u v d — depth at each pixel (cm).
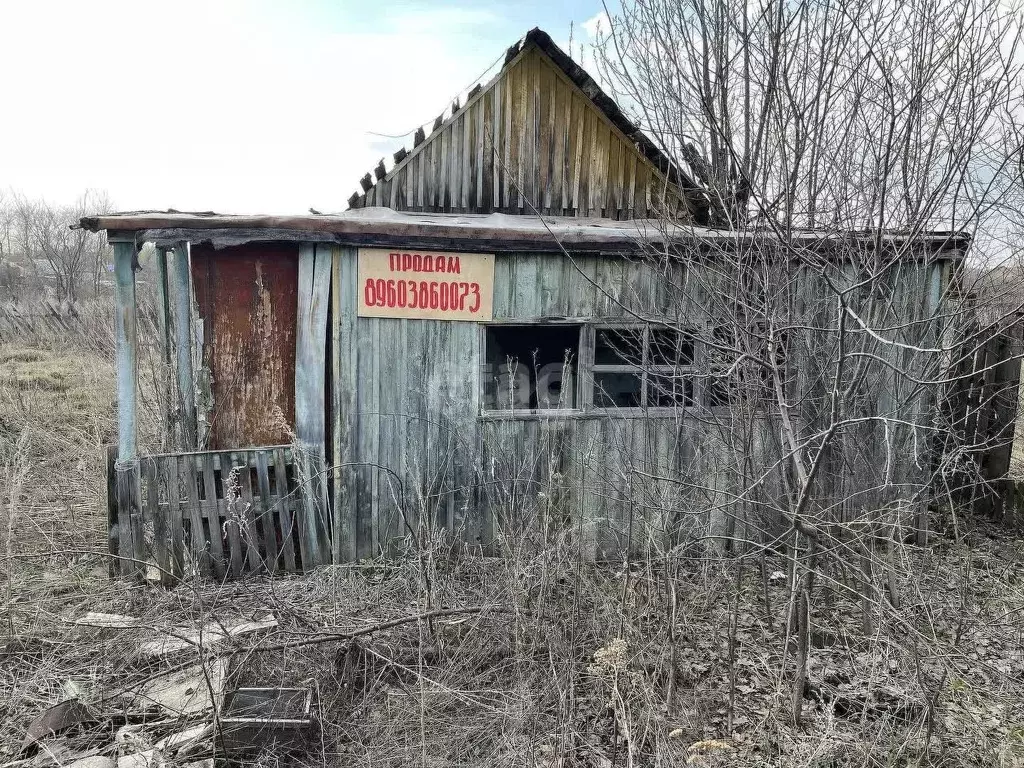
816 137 366
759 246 378
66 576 549
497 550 608
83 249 2753
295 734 350
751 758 353
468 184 738
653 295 618
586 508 619
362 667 416
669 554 431
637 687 383
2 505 630
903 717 385
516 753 346
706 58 354
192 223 542
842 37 359
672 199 739
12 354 1542
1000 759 345
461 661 422
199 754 344
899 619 374
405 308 590
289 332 593
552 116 740
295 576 573
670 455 625
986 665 427
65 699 378
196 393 586
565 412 617
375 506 600
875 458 487
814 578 464
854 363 435
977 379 695
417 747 355
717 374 424
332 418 597
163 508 549
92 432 919
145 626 421
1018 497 689
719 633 468
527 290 604
